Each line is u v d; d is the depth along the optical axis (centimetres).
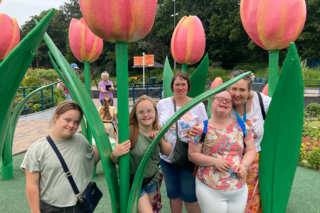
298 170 366
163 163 208
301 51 2869
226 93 156
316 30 2745
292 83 147
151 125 164
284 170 162
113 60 3672
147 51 3575
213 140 157
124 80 110
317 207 259
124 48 109
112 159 117
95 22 99
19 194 282
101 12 97
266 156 167
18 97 965
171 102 213
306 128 531
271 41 162
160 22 3553
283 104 153
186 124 194
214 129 159
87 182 145
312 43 2827
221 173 155
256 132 178
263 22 158
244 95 167
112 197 109
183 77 201
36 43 81
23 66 83
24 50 78
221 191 153
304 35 2759
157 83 1906
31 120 816
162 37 3569
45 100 1094
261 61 3122
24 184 310
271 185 168
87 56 247
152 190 172
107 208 250
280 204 167
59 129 134
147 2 101
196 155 160
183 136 192
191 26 214
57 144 136
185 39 215
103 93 633
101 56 3966
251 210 183
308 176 342
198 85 251
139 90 1370
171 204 208
